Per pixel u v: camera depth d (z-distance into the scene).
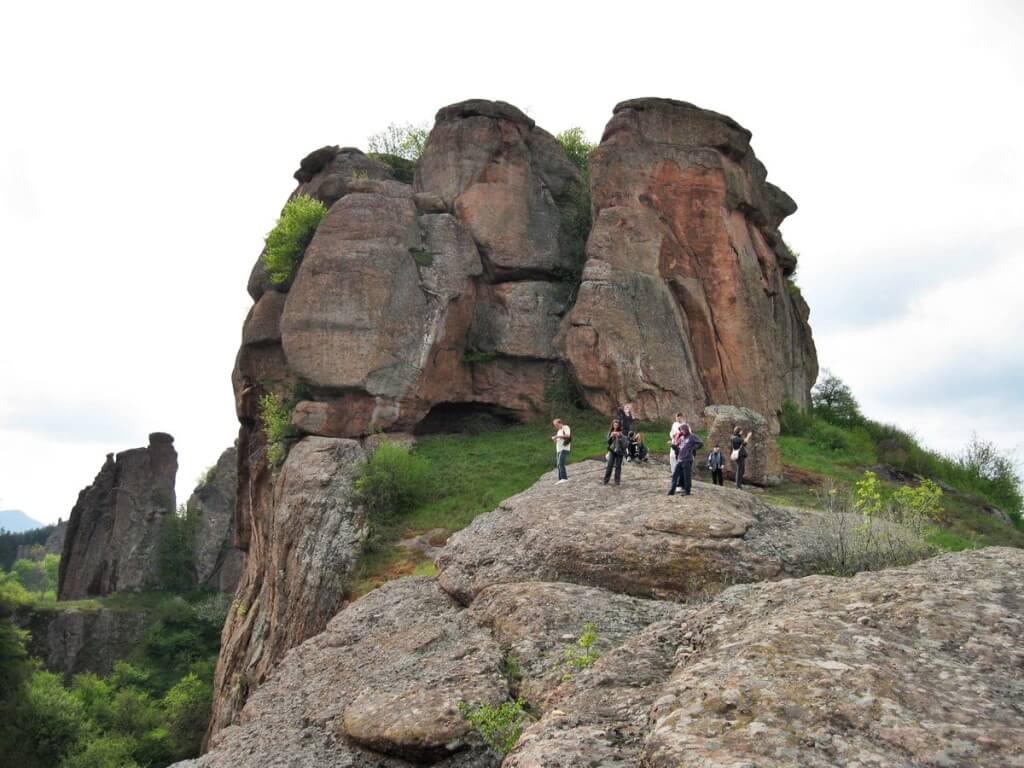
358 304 36.66
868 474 18.23
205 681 60.69
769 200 46.38
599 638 11.69
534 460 34.06
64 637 70.75
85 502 88.75
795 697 5.57
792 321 47.34
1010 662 6.05
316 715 11.74
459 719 9.95
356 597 26.09
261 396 40.53
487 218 42.25
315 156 46.06
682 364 37.62
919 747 4.91
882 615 7.04
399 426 37.09
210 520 87.50
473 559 17.50
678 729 5.48
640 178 39.91
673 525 16.72
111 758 41.94
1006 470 40.22
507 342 40.75
